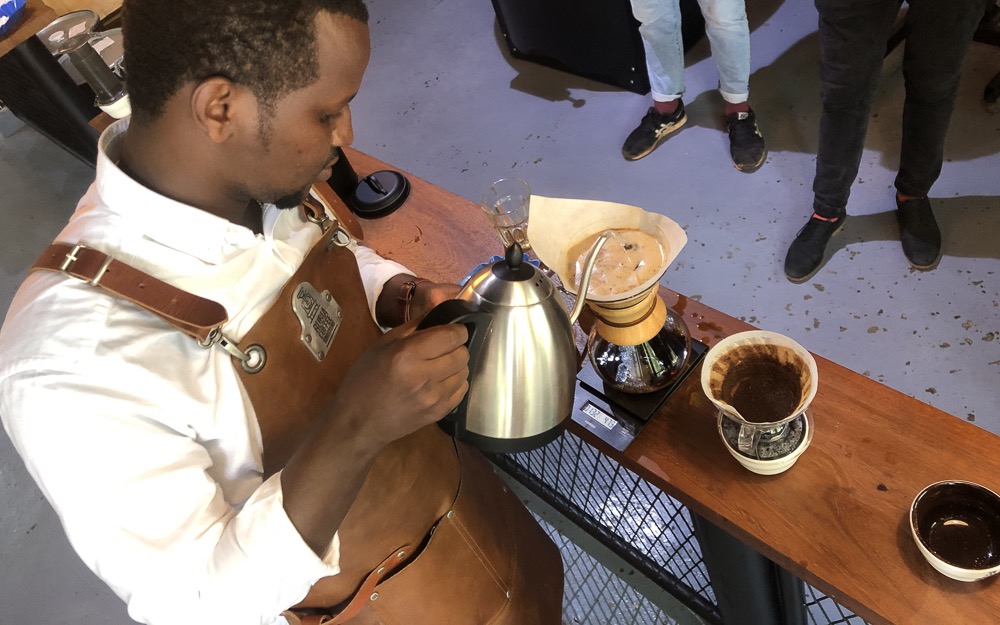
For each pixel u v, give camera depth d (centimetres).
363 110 336
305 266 86
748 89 269
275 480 75
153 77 66
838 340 205
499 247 139
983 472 91
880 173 236
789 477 97
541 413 82
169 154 71
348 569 98
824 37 171
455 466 109
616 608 178
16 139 383
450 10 377
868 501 92
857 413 99
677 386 108
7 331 71
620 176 268
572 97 305
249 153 71
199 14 63
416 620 109
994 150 230
